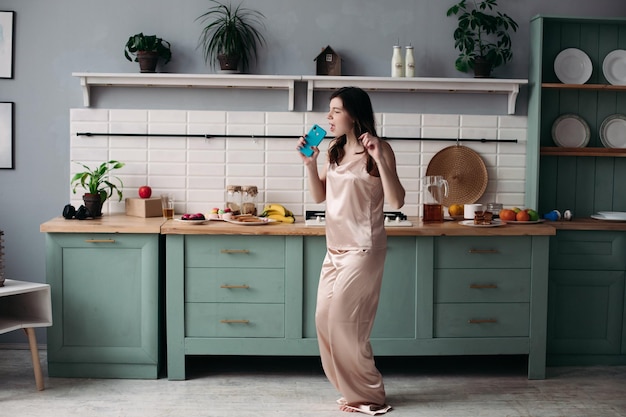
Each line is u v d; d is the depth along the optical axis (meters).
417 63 4.50
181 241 3.88
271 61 4.46
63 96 4.45
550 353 4.30
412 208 4.54
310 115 4.47
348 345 3.39
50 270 3.90
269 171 4.48
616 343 4.31
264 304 3.94
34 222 4.50
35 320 3.77
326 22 4.46
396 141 4.51
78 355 3.93
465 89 4.39
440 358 4.46
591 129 4.59
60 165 4.48
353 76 4.38
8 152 4.45
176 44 4.45
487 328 4.00
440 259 3.96
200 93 4.45
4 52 4.41
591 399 3.71
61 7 4.41
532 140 4.45
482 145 4.54
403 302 3.96
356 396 3.48
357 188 3.37
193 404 3.58
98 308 3.92
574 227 4.23
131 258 3.90
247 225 3.94
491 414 3.48
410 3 4.47
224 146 4.47
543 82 4.55
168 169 4.47
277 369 4.19
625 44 4.56
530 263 3.99
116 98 4.44
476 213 4.03
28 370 4.09
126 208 4.38
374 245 3.38
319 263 3.93
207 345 3.94
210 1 4.43
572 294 4.28
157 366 3.96
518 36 4.52
